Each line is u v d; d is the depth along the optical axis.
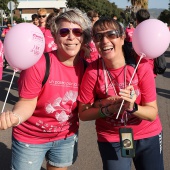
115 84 2.57
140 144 2.66
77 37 2.55
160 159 2.72
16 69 2.51
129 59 2.58
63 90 2.59
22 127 2.64
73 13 2.55
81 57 2.76
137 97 2.56
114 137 2.67
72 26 2.53
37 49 2.42
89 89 2.61
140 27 2.60
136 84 2.54
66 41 2.53
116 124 2.61
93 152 4.52
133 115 2.56
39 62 2.51
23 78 2.51
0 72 4.20
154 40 2.53
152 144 2.67
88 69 2.61
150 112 2.49
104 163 2.72
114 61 2.52
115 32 2.45
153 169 2.70
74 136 2.82
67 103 2.63
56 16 2.60
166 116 6.21
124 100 2.39
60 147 2.77
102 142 2.72
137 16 5.42
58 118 2.63
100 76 2.57
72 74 2.62
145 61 2.62
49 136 2.69
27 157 2.67
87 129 5.45
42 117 2.62
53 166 2.85
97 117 2.59
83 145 4.76
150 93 2.55
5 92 8.37
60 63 2.58
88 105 2.66
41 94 2.56
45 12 7.34
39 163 2.73
